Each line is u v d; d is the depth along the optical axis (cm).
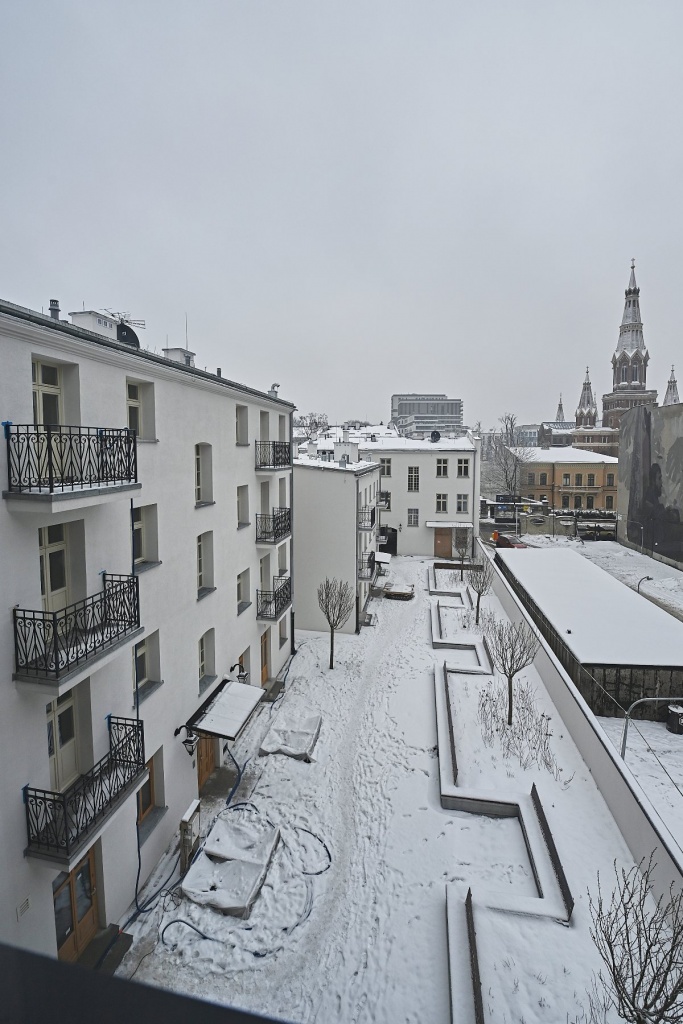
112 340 941
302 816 1308
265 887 1103
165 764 1192
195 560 1325
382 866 1155
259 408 1805
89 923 967
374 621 2683
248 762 1516
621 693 1662
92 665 827
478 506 4175
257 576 1811
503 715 1677
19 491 747
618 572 3738
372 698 1883
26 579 783
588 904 982
